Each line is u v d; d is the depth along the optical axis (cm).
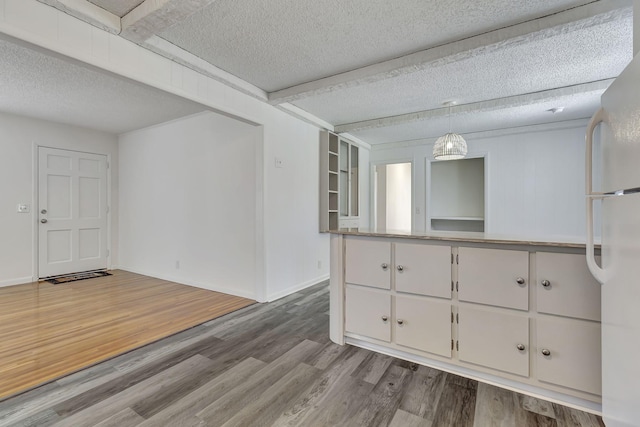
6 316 301
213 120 402
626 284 108
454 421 156
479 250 187
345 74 297
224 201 392
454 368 202
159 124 467
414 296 212
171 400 173
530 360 175
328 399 175
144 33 217
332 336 251
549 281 167
